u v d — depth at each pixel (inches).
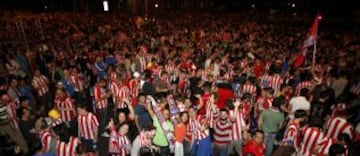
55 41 679.1
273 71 442.3
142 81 400.5
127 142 280.8
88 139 301.0
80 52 567.5
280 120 311.7
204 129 292.0
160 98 338.3
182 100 331.0
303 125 273.0
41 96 423.2
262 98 343.3
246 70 452.8
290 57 545.6
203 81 390.3
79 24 995.3
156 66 465.4
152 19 1233.4
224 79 426.6
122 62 504.4
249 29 948.6
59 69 473.1
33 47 631.2
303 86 393.4
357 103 354.3
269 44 633.0
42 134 252.8
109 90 392.5
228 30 887.7
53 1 1663.4
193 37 764.6
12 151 287.4
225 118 297.4
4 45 645.3
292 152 274.5
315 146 252.4
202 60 534.9
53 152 242.5
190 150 296.8
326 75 439.2
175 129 290.0
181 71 431.8
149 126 293.6
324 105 340.2
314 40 471.8
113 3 1822.1
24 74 501.7
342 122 281.0
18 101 343.0
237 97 346.9
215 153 315.3
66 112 351.6
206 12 1815.9
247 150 257.6
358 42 721.6
